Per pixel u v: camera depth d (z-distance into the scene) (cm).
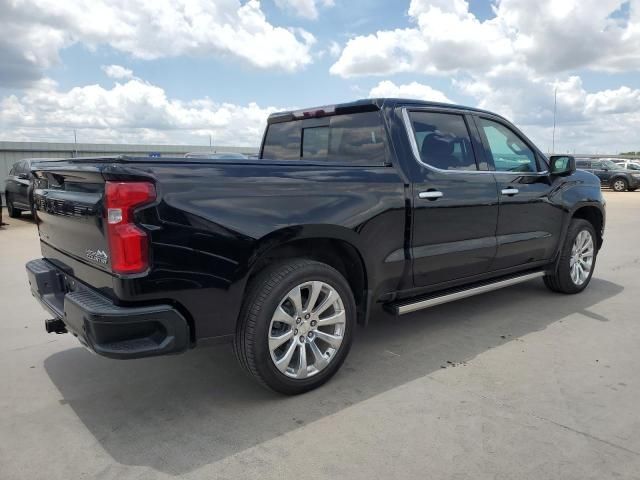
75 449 270
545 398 318
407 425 288
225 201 282
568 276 539
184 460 258
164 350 267
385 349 403
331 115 420
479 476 242
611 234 1045
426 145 397
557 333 437
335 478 242
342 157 407
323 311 328
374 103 383
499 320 472
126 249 255
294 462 255
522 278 489
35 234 1089
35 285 349
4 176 2100
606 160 2850
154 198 260
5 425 294
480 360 379
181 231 268
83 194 288
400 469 248
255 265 296
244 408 311
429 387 335
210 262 278
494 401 315
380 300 373
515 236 462
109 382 350
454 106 426
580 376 350
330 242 342
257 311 299
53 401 323
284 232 302
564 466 249
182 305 275
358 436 278
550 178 498
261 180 298
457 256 407
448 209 396
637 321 469
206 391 335
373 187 349
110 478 245
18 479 244
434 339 424
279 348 320
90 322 258
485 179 428
